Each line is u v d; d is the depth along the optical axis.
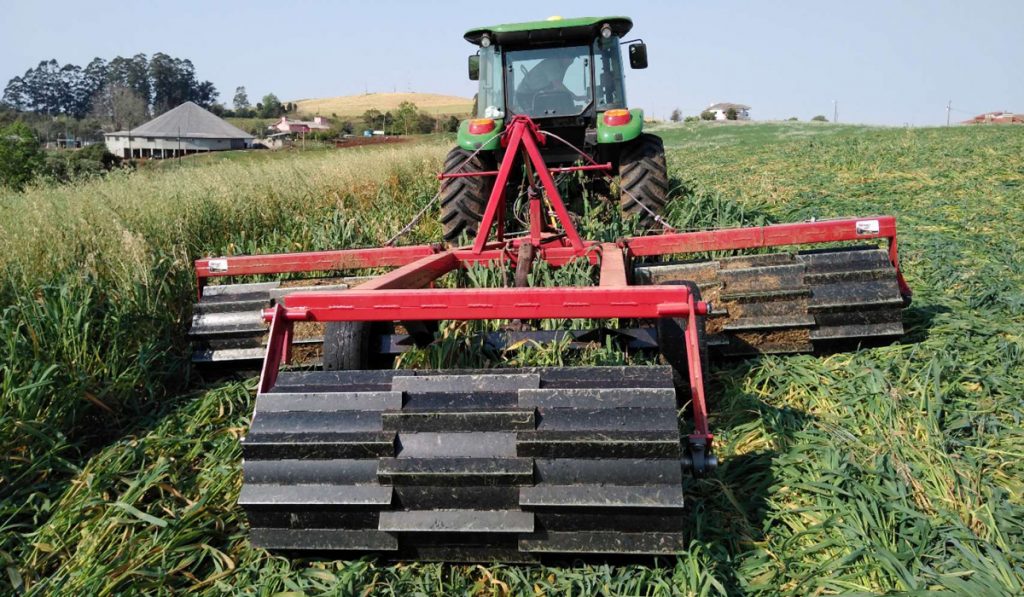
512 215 6.63
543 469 2.27
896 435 3.10
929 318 4.45
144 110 140.88
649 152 6.47
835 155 15.55
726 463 3.02
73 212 6.34
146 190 7.62
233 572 2.55
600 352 3.60
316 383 2.49
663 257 5.90
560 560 2.44
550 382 2.41
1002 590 2.19
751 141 25.48
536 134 4.48
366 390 2.44
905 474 2.81
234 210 7.77
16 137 29.45
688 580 2.30
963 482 2.74
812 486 2.73
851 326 3.98
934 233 7.04
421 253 4.42
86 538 2.78
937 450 2.92
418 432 2.35
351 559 2.51
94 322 4.57
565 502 2.24
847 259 4.03
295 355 4.29
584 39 6.89
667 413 2.27
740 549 2.53
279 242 7.48
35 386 3.59
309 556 2.53
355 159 11.75
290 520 2.39
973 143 15.73
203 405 3.92
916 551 2.38
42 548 2.75
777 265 4.06
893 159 13.62
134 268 5.06
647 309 2.59
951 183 10.28
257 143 98.25
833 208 8.91
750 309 4.00
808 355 4.07
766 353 4.05
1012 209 8.10
